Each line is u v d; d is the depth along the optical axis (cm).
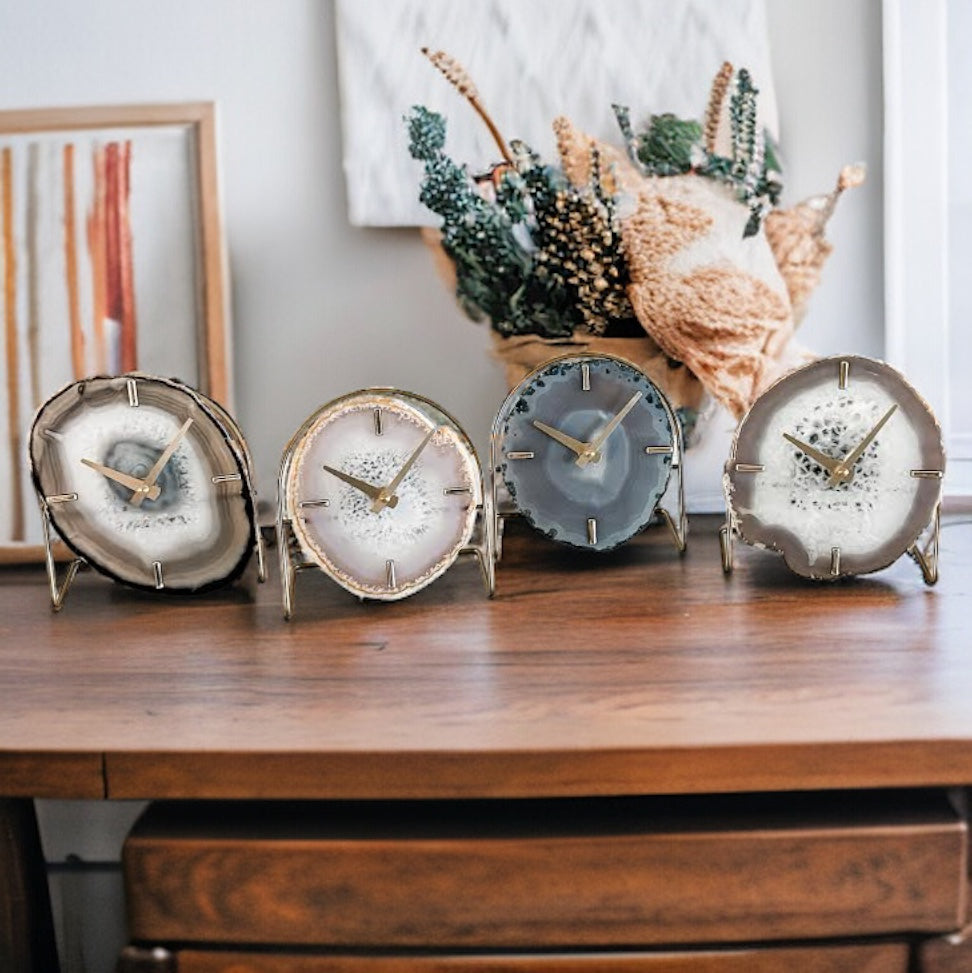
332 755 60
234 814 66
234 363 105
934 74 102
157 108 100
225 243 102
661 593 87
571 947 63
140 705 67
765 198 100
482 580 92
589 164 99
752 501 86
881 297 104
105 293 101
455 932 62
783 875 62
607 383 90
